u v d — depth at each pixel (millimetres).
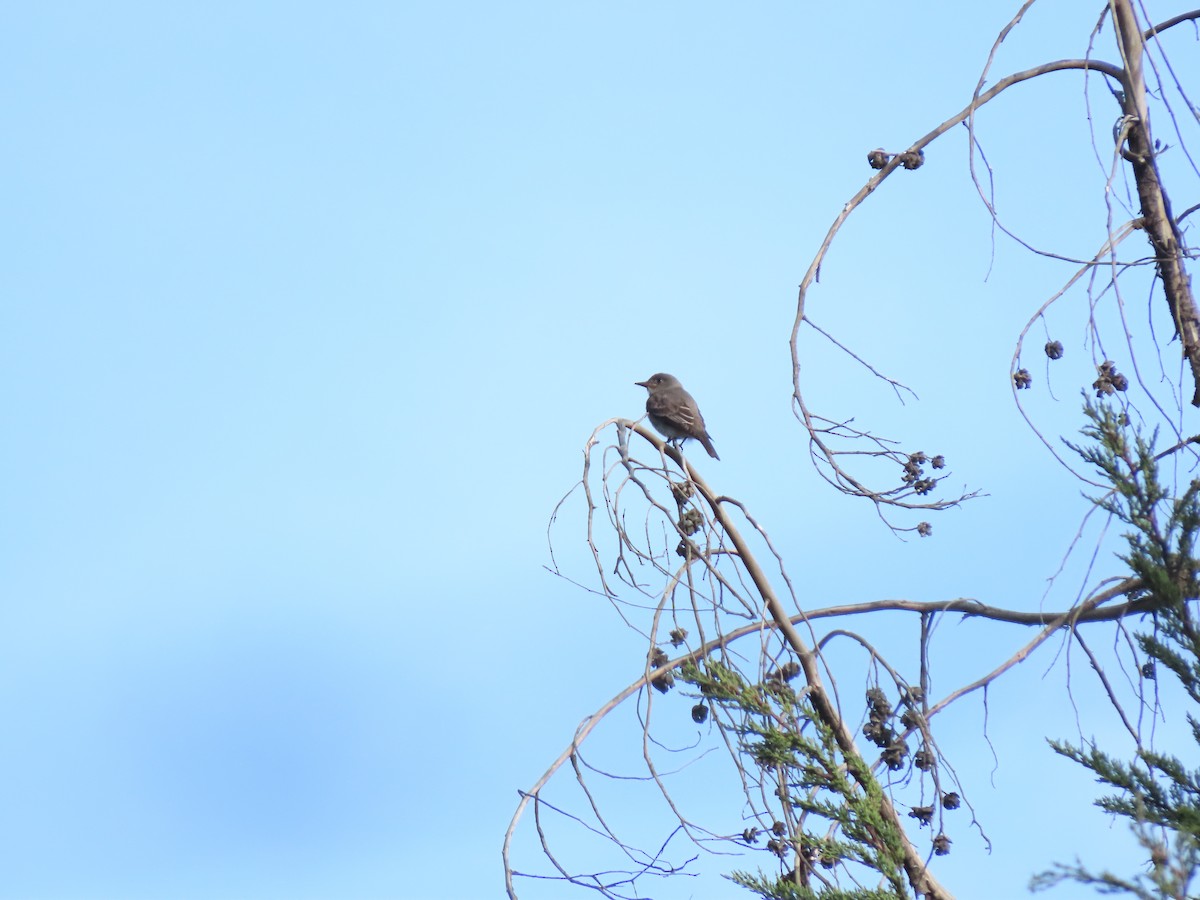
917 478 11938
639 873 11289
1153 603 11258
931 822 11656
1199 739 10773
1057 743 10766
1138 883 7762
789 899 11070
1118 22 13125
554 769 11477
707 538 11797
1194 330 12820
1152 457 10672
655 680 12086
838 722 12141
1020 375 11914
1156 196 13031
